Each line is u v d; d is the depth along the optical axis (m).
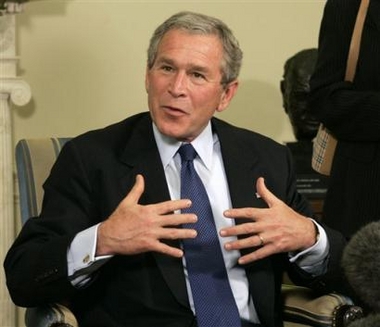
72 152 2.64
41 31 4.32
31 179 2.98
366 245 1.51
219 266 2.56
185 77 2.47
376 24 3.01
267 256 2.56
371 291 1.50
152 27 4.47
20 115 4.34
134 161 2.60
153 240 2.29
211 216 2.59
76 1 4.34
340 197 3.15
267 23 4.65
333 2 3.12
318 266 2.65
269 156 2.78
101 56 4.41
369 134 3.01
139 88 4.48
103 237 2.34
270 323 2.61
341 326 2.56
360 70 3.04
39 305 2.53
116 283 2.54
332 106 3.05
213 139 2.76
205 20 2.52
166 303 2.50
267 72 4.68
